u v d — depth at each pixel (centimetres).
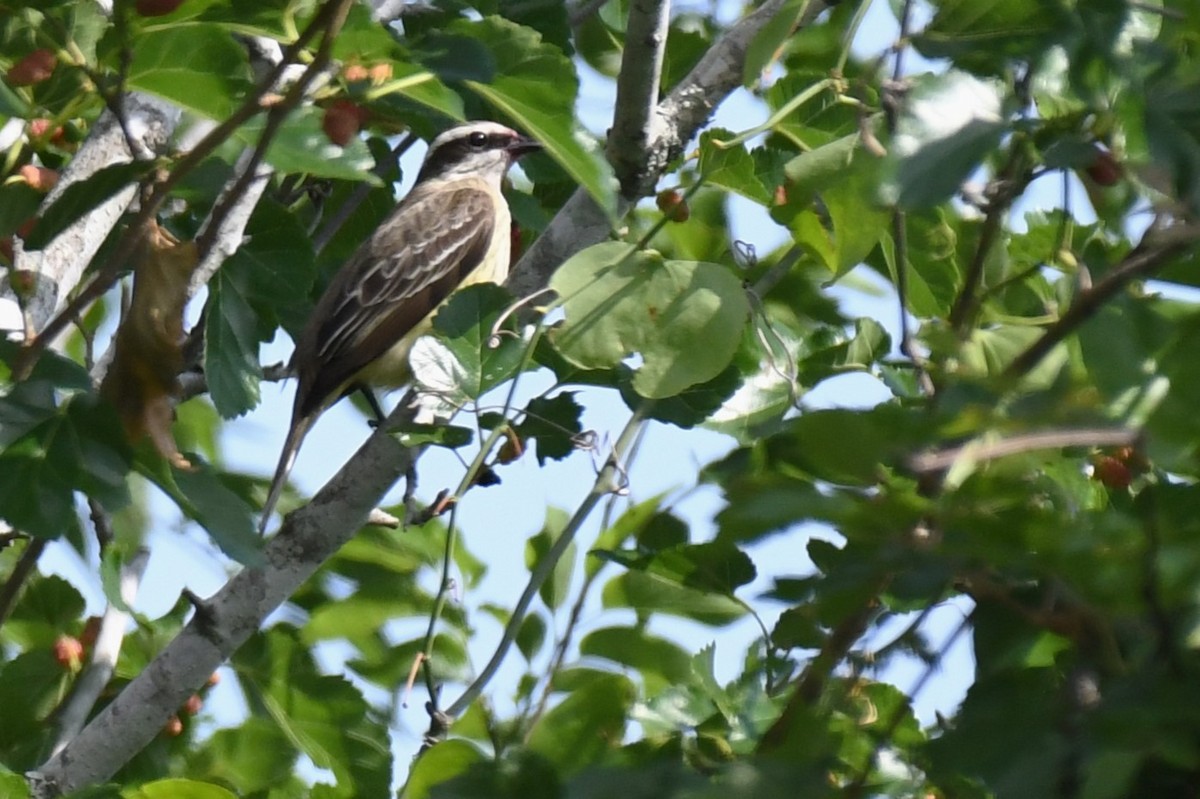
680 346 856
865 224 820
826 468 493
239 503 813
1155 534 471
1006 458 509
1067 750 472
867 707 684
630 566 888
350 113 801
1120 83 632
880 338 995
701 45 1291
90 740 1025
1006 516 487
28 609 1173
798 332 1149
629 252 869
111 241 1100
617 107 981
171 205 1132
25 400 783
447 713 947
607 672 1025
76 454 775
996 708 513
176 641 1041
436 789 530
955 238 969
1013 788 470
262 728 1128
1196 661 469
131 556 1141
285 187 1337
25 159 855
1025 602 583
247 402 1037
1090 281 695
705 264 867
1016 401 497
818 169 822
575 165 809
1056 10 654
